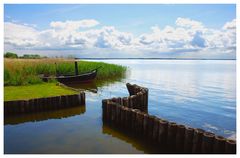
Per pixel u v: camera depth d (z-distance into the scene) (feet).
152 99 52.03
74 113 37.14
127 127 29.63
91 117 35.24
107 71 84.33
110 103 32.48
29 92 42.91
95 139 26.81
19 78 51.47
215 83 82.43
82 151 23.61
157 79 93.04
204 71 149.28
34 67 67.72
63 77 63.10
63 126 31.12
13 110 35.22
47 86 49.73
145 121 26.96
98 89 61.67
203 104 48.06
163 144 24.79
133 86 52.19
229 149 20.11
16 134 28.14
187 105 46.88
